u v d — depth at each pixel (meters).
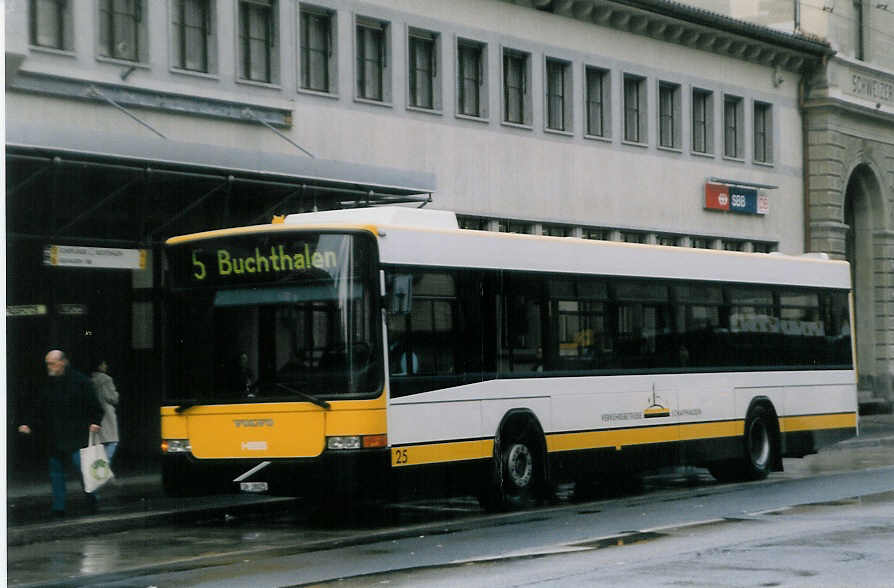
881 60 51.19
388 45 31.84
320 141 29.97
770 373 24.92
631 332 21.92
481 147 34.16
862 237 51.44
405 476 17.70
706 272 23.64
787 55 45.75
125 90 26.06
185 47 27.62
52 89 24.78
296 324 17.61
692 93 41.97
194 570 14.16
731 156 44.16
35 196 22.45
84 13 25.45
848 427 26.91
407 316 17.91
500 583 12.40
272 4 29.42
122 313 26.34
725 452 23.75
